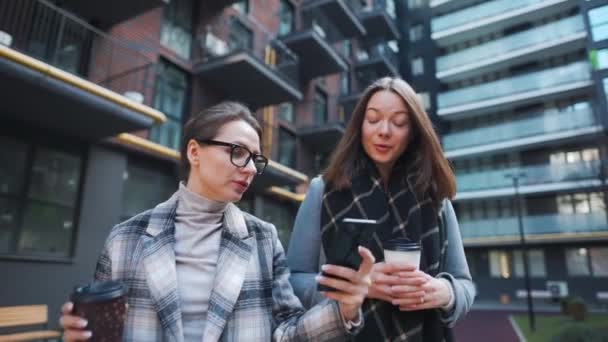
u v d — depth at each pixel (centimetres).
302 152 1627
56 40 766
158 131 991
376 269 125
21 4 716
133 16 842
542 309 1883
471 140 2400
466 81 2630
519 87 2312
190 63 1109
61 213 744
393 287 123
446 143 2469
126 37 910
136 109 710
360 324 114
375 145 159
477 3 2653
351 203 160
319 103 1823
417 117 158
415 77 2731
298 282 155
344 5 1850
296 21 1686
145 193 927
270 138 1380
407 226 155
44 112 673
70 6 802
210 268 129
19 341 489
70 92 620
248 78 1145
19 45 701
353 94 1916
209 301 124
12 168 687
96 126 732
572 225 2034
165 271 122
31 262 678
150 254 124
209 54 1145
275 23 1543
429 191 166
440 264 159
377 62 2156
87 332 88
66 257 736
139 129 753
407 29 2866
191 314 122
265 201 1361
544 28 2297
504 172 2223
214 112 139
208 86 1159
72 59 796
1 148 679
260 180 1206
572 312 1267
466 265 171
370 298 145
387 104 158
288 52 1459
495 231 2238
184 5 1132
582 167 1994
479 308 1964
